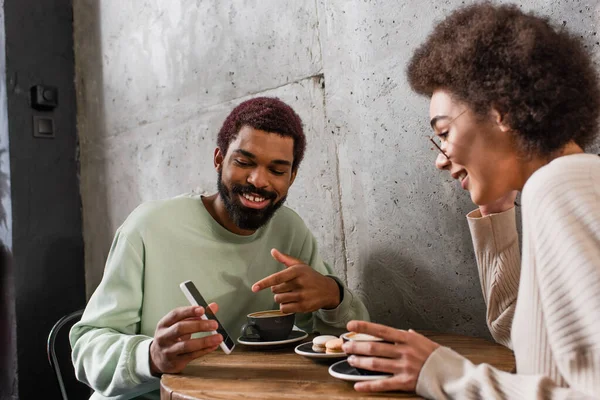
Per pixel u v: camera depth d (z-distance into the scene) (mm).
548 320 715
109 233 2736
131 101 2604
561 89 813
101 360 1201
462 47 870
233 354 1240
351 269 1755
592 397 645
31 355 2617
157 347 1079
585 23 1238
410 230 1594
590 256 674
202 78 2244
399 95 1592
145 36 2531
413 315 1600
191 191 2293
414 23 1546
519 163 889
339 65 1755
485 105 858
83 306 2842
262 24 2004
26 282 2648
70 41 2936
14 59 2701
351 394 869
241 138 1368
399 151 1603
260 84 2016
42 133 2770
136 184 2578
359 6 1688
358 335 1037
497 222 1159
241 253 1492
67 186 2854
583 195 710
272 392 908
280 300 1312
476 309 1457
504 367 1021
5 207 2676
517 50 824
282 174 1399
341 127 1759
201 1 2248
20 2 2744
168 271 1405
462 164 922
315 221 1853
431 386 798
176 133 2365
